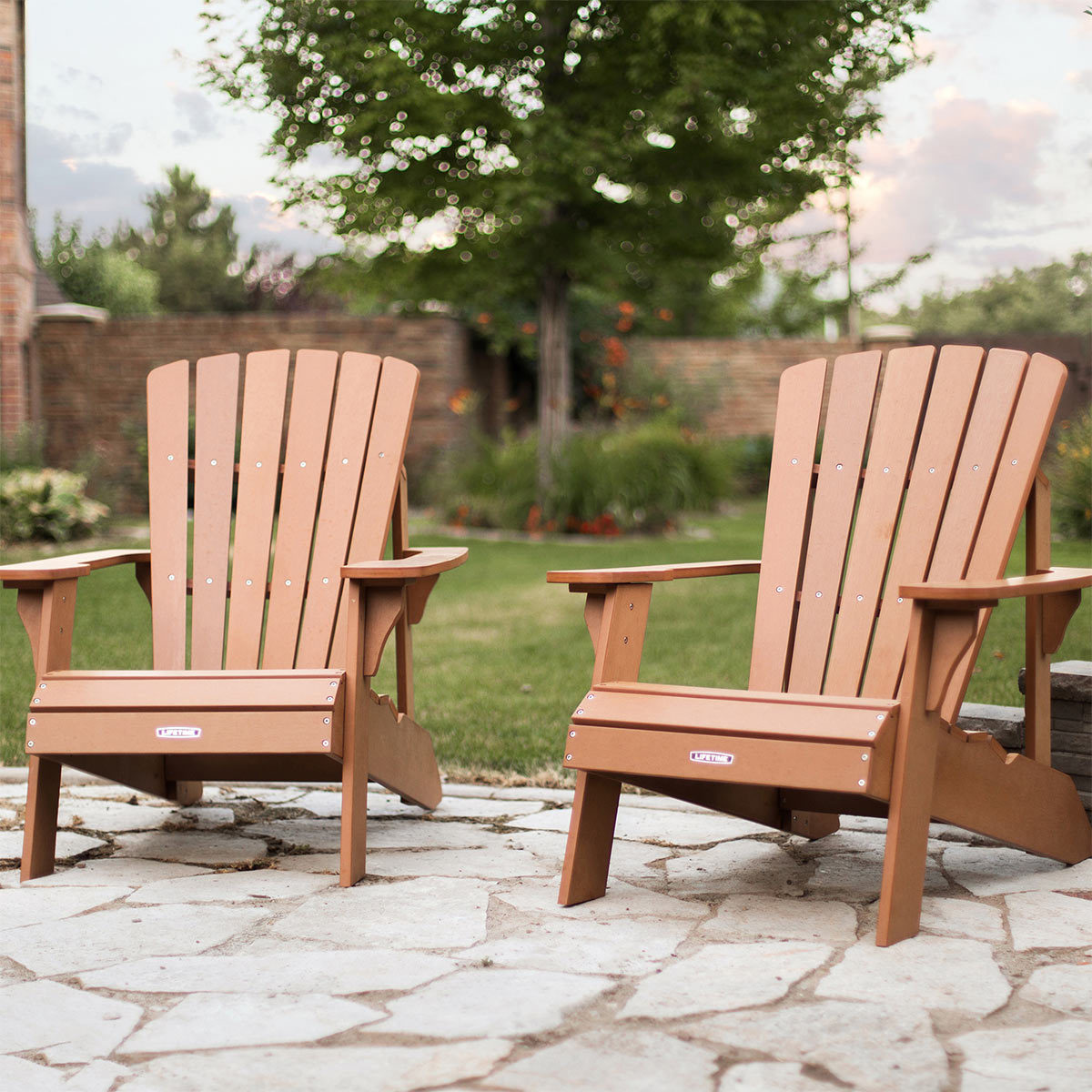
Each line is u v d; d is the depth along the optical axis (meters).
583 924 2.06
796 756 1.94
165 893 2.27
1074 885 2.27
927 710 1.98
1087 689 2.48
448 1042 1.57
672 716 2.07
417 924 2.06
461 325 14.17
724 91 8.36
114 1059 1.53
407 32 8.29
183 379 2.96
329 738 2.22
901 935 1.95
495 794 3.06
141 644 5.05
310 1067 1.50
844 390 2.64
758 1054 1.53
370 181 8.88
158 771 2.75
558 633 5.56
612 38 8.81
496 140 8.95
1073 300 21.27
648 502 10.84
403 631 2.78
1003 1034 1.58
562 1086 1.44
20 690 4.17
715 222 9.73
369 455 2.80
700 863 2.48
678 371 15.65
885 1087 1.43
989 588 1.89
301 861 2.50
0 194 10.91
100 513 9.92
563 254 9.70
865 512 2.55
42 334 12.71
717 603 6.53
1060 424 12.31
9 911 2.16
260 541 2.84
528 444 11.70
